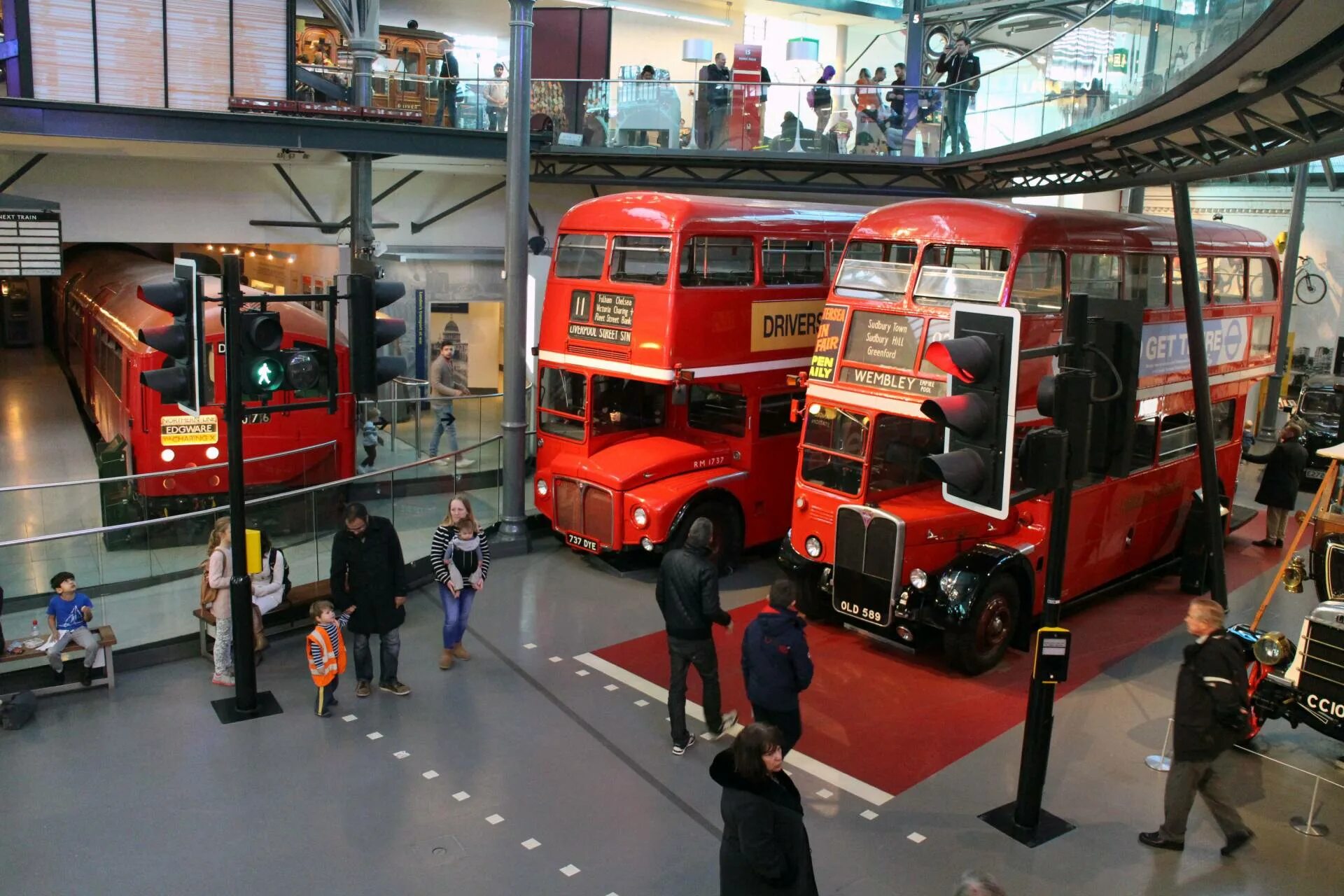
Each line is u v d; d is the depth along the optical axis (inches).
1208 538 523.8
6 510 516.1
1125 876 296.5
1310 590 550.0
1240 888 291.7
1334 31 320.5
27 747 355.3
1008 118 690.2
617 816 322.0
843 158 790.5
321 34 889.5
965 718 394.3
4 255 621.0
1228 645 299.1
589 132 776.9
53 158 677.9
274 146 639.1
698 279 521.0
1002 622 437.7
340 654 381.7
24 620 445.1
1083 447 288.5
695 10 1082.1
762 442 564.7
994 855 305.4
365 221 692.1
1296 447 604.7
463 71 995.9
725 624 355.9
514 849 303.1
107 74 655.1
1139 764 362.6
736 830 220.2
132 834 305.1
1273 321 632.4
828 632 478.3
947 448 281.3
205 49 675.4
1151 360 503.8
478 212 840.9
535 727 378.9
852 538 442.0
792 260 572.1
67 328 1038.4
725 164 815.7
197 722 376.8
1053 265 438.0
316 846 301.9
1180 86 406.9
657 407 581.6
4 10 628.4
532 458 706.8
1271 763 366.0
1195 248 502.0
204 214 734.5
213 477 579.2
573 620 484.1
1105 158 655.8
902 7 1098.7
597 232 543.5
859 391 447.8
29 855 293.0
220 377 576.7
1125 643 472.4
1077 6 973.8
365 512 385.1
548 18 839.1
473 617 483.2
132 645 433.1
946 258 432.5
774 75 1150.3
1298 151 392.8
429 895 280.7
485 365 866.1
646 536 515.8
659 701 403.2
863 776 349.7
